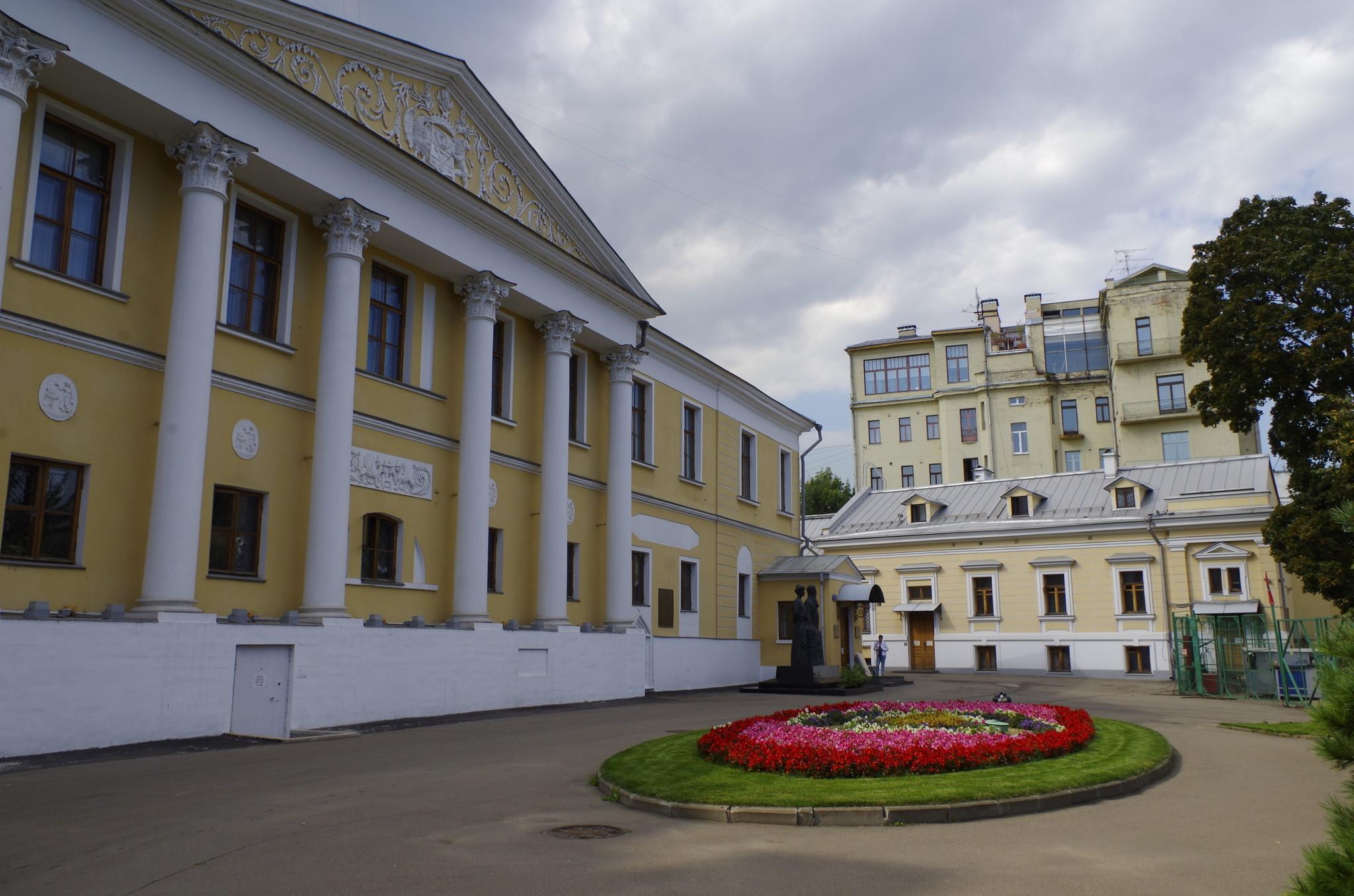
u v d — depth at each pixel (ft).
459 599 65.26
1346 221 89.04
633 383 95.50
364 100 60.70
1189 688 100.89
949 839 26.58
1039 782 32.45
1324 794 34.40
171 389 46.85
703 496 105.60
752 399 118.01
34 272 43.80
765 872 22.94
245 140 51.72
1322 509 83.51
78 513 44.86
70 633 40.16
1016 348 216.95
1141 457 189.16
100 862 22.86
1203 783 36.91
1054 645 147.84
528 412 77.20
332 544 54.70
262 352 54.80
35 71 41.83
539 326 77.97
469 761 40.22
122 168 48.06
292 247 57.06
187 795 31.40
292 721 49.83
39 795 31.07
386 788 33.35
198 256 48.11
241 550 52.95
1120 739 44.83
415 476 64.75
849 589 114.62
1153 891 21.45
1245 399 91.30
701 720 58.49
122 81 45.39
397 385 63.87
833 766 33.71
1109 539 146.20
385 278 65.21
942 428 213.25
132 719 42.14
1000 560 153.69
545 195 77.46
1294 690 90.17
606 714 62.80
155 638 43.39
